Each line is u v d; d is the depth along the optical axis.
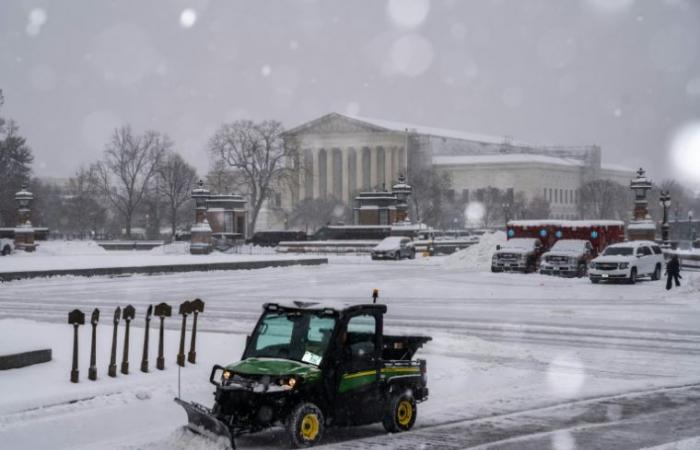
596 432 13.19
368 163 192.00
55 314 28.66
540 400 15.71
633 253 44.91
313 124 193.62
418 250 83.56
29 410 13.66
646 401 15.66
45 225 142.25
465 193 186.62
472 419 14.15
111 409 14.02
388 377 12.92
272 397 11.48
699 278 40.94
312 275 51.97
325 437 12.80
